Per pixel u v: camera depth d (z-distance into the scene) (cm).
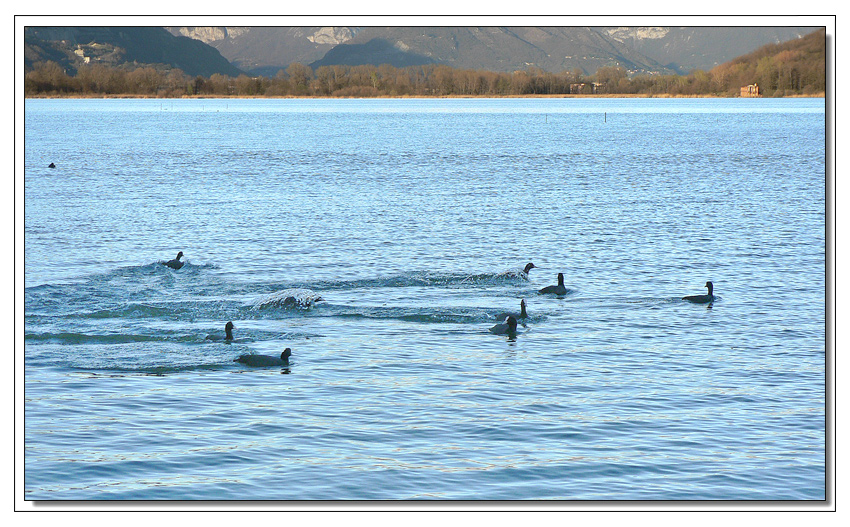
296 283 5031
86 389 3203
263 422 2884
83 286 4950
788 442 2748
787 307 4500
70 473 2506
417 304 4556
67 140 17550
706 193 9388
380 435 2780
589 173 11594
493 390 3206
